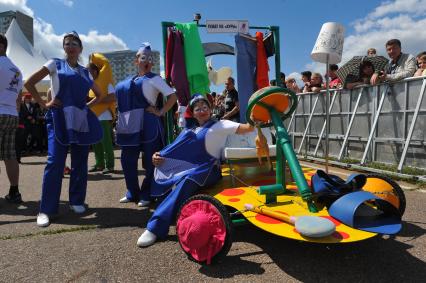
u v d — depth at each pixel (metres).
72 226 3.75
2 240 3.38
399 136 6.09
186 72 4.80
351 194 2.60
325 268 2.68
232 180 3.56
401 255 2.86
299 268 2.69
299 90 9.09
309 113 8.52
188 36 4.79
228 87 7.44
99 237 3.41
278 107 3.31
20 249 3.14
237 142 4.39
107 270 2.72
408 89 5.91
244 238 3.26
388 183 3.27
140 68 4.38
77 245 3.21
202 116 3.55
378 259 2.81
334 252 2.94
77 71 4.10
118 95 4.43
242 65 4.94
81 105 4.07
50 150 4.00
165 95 4.29
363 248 3.01
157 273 2.66
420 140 5.72
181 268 2.72
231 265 2.76
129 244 3.21
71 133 3.96
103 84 6.32
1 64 4.46
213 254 2.68
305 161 7.91
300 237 2.42
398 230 2.43
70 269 2.75
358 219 2.57
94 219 3.99
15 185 4.79
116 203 4.67
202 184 3.33
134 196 4.69
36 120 11.44
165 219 3.19
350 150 7.26
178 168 3.47
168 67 4.92
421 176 5.32
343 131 7.46
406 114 5.96
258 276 2.58
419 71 6.04
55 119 3.94
